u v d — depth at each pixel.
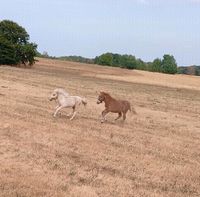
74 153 15.60
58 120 21.41
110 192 11.99
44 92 35.19
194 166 15.77
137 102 37.25
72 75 75.75
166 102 40.19
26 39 94.69
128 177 13.62
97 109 27.39
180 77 96.44
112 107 22.30
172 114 30.78
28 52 90.31
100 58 135.50
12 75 55.09
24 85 40.25
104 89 47.91
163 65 134.25
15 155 14.44
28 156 14.51
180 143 19.72
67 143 16.91
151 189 12.74
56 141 17.02
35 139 16.97
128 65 134.88
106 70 97.00
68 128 19.70
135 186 12.81
